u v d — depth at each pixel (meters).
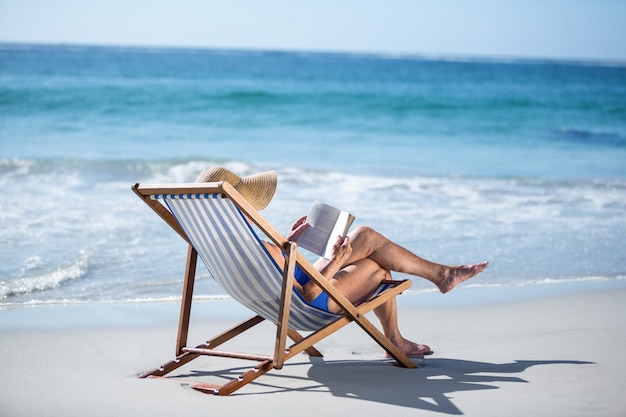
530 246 7.91
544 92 32.94
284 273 3.57
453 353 4.47
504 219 9.35
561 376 3.90
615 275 6.89
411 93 30.45
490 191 11.80
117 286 6.13
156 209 3.89
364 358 4.38
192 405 3.42
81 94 23.67
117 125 20.64
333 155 17.09
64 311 5.40
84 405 3.40
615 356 4.31
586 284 6.53
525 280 6.63
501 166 15.83
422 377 3.94
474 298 5.99
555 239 8.29
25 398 3.50
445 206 10.16
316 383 3.83
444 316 5.43
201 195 3.48
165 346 4.58
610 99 29.97
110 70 36.91
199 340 4.76
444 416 3.29
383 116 24.98
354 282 4.09
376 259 4.21
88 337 4.72
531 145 19.94
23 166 13.45
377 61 82.06
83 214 8.96
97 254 7.09
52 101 22.53
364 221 8.82
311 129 21.98
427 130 22.53
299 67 54.72
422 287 6.37
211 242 3.71
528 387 3.71
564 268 7.09
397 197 10.79
